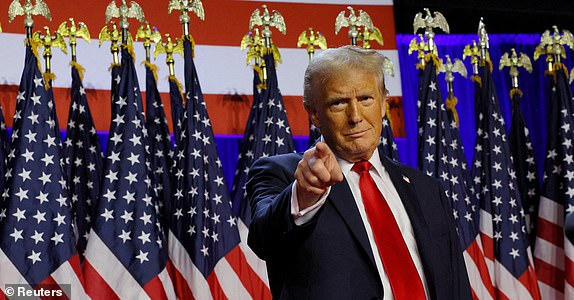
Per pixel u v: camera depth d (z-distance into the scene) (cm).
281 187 225
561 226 539
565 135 550
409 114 593
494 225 534
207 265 472
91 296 442
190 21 550
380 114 223
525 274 523
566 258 518
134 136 474
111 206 460
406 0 612
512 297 518
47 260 438
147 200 466
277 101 514
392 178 233
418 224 224
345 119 218
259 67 527
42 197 448
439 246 226
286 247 213
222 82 546
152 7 545
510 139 579
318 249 208
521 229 532
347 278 206
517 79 591
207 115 498
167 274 461
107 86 520
